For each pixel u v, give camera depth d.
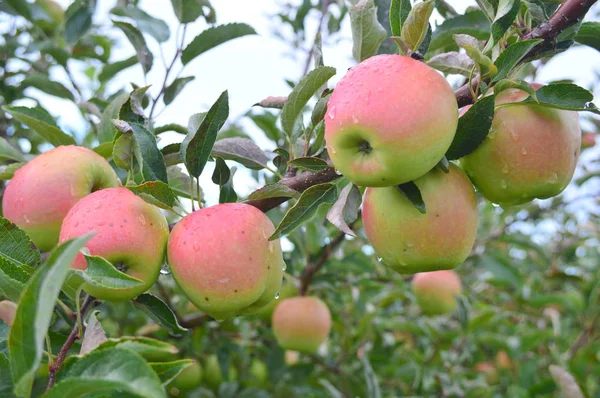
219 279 0.56
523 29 0.61
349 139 0.55
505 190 0.60
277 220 0.94
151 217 0.58
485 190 0.61
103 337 0.52
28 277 0.54
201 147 0.60
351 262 1.01
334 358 1.21
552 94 0.57
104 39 1.17
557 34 0.60
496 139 0.59
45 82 0.91
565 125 0.60
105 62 1.12
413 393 1.13
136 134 0.61
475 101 0.59
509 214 1.38
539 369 1.20
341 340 1.17
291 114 0.64
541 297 1.20
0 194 0.86
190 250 0.57
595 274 1.34
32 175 0.64
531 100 0.58
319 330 0.95
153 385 0.45
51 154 0.65
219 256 0.56
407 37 0.58
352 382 1.13
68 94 0.92
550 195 0.60
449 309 1.12
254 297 0.58
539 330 1.23
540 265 1.46
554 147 0.59
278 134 1.05
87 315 0.61
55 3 1.08
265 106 0.67
